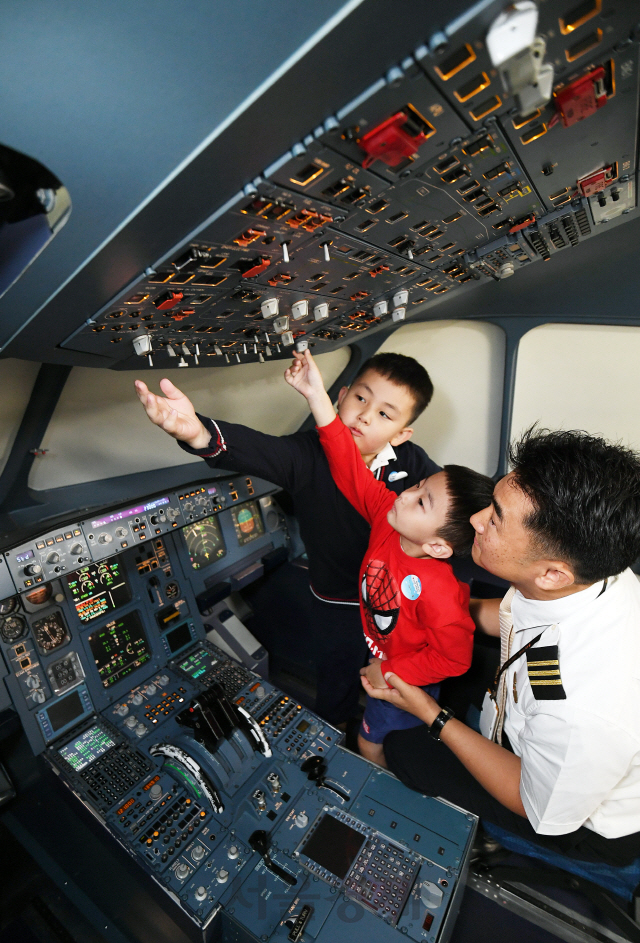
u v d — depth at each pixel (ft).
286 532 10.46
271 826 5.12
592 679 3.51
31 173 2.19
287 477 5.54
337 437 5.10
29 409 5.53
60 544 5.87
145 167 1.80
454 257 3.85
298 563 10.27
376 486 5.45
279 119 1.70
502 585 7.96
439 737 4.65
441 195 2.63
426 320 7.87
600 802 3.60
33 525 6.22
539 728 3.69
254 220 2.34
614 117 2.27
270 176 2.02
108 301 2.79
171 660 7.54
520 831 4.53
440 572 4.86
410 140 1.95
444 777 5.06
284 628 10.25
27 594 6.08
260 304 3.52
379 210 2.61
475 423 9.72
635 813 3.85
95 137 1.73
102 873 5.71
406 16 1.38
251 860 4.83
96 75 1.53
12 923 6.00
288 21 1.38
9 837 6.77
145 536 6.84
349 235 2.83
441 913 4.30
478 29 1.47
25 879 6.38
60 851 6.38
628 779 3.77
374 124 1.85
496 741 4.75
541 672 3.81
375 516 5.49
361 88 1.66
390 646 5.39
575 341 7.95
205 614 8.85
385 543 5.22
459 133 2.06
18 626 6.01
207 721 5.81
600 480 3.12
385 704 5.69
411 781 5.24
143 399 3.56
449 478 4.45
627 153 2.80
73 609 6.56
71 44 1.44
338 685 7.34
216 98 1.58
